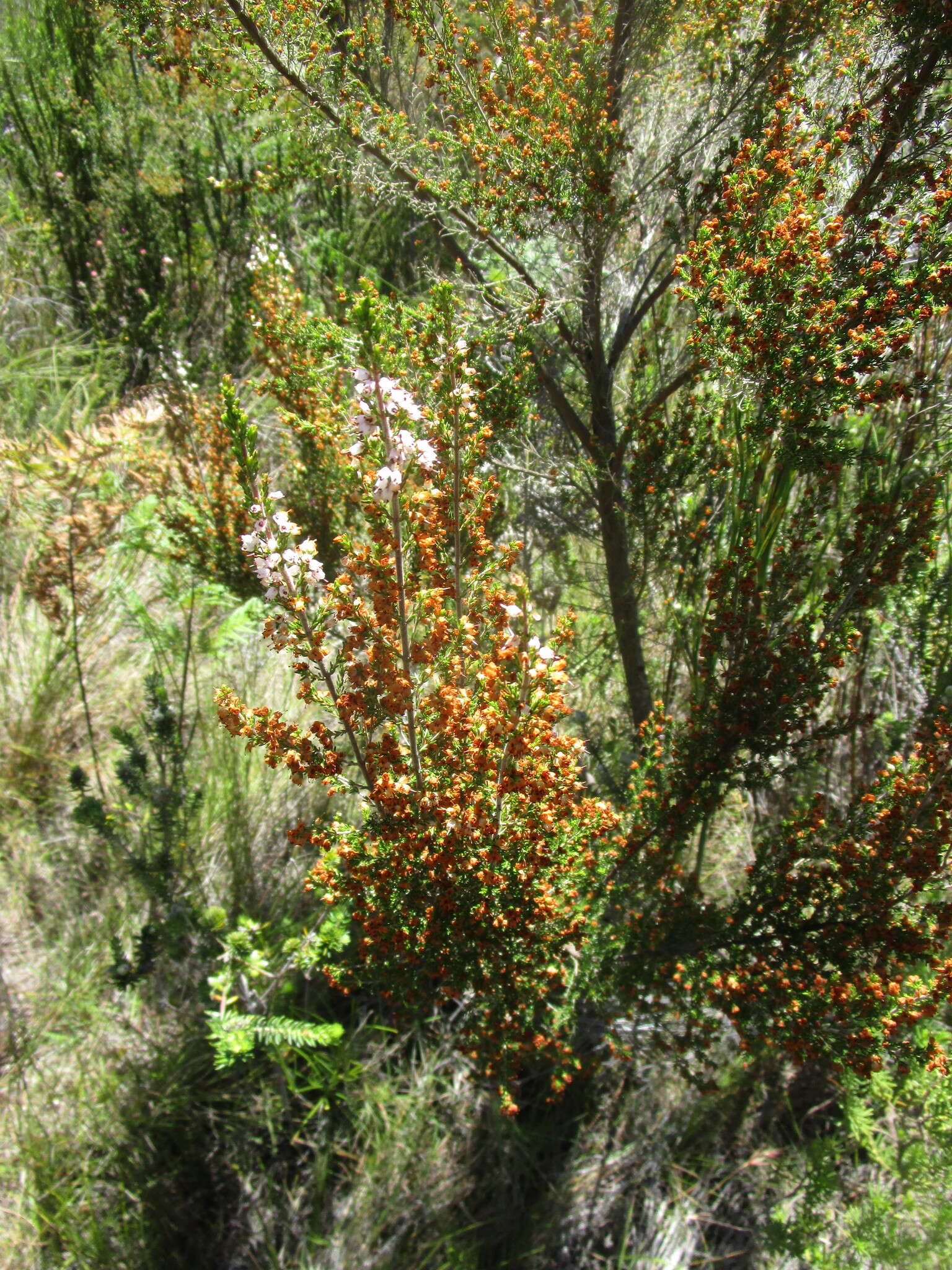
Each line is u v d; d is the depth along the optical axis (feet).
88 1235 8.27
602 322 10.27
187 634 11.73
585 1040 9.92
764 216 7.06
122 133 17.88
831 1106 9.70
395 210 17.02
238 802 10.80
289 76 7.98
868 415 9.86
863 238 7.12
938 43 6.88
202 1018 9.40
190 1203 8.75
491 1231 8.86
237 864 10.48
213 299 18.31
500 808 5.80
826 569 9.48
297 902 10.38
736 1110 9.62
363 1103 9.27
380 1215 8.71
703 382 8.70
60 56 17.80
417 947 6.57
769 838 8.46
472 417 6.05
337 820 6.38
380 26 8.96
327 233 16.87
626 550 9.99
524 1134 9.25
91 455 10.19
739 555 8.21
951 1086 8.02
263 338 10.46
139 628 13.14
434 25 8.15
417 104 9.63
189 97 16.10
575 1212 9.07
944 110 7.24
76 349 16.40
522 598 5.13
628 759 10.52
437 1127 9.27
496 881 5.99
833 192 8.00
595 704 12.05
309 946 8.21
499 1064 7.75
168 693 12.14
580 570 12.32
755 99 8.65
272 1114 9.15
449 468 6.15
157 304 17.07
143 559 13.76
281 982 9.20
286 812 11.27
